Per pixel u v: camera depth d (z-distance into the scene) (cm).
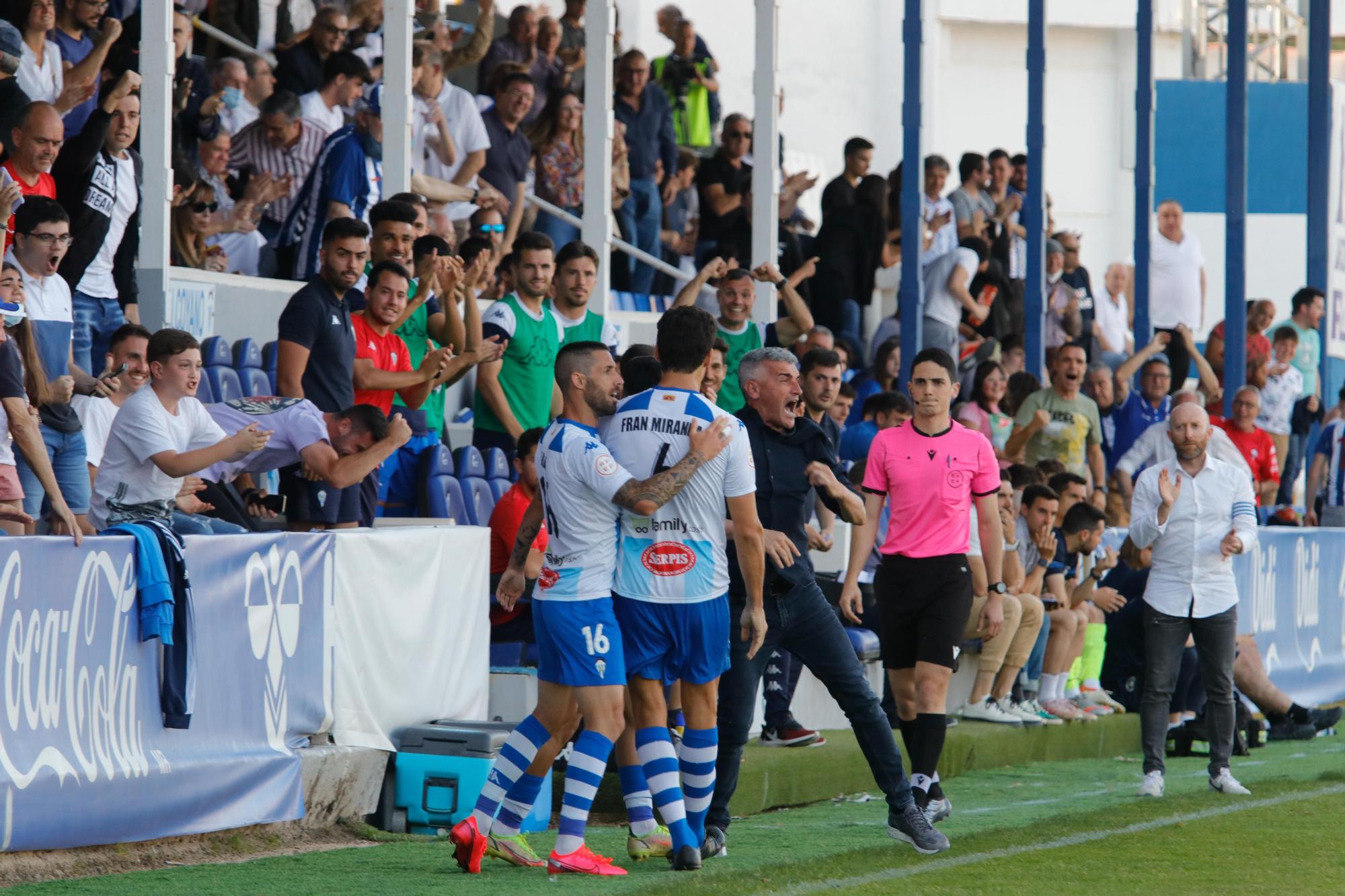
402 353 2827
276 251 3444
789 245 4772
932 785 2348
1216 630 2816
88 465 2400
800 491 2127
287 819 2123
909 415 3384
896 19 7525
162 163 2945
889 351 4169
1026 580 3378
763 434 2136
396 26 3369
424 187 3688
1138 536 2822
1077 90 7950
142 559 1944
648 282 4566
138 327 2478
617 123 4478
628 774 2064
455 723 2383
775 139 4106
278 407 2400
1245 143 5041
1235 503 2812
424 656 2405
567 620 1895
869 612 3161
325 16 3853
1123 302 5875
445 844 2177
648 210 4566
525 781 1975
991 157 5334
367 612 2297
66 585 1845
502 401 3089
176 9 3709
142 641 1944
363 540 2294
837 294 4609
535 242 3119
